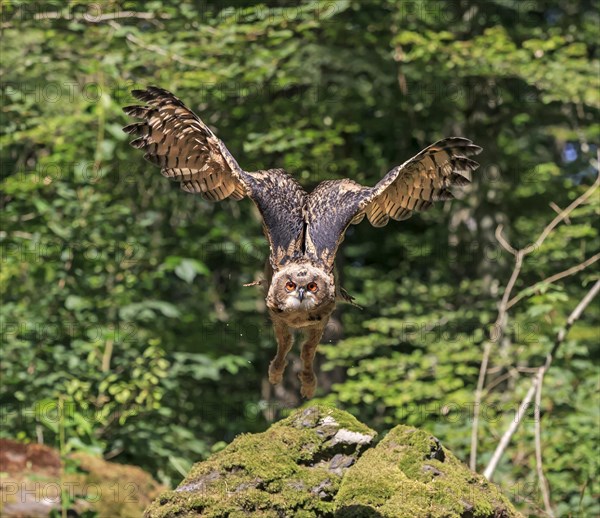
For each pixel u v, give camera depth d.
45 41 16.20
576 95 16.97
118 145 16.34
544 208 19.92
